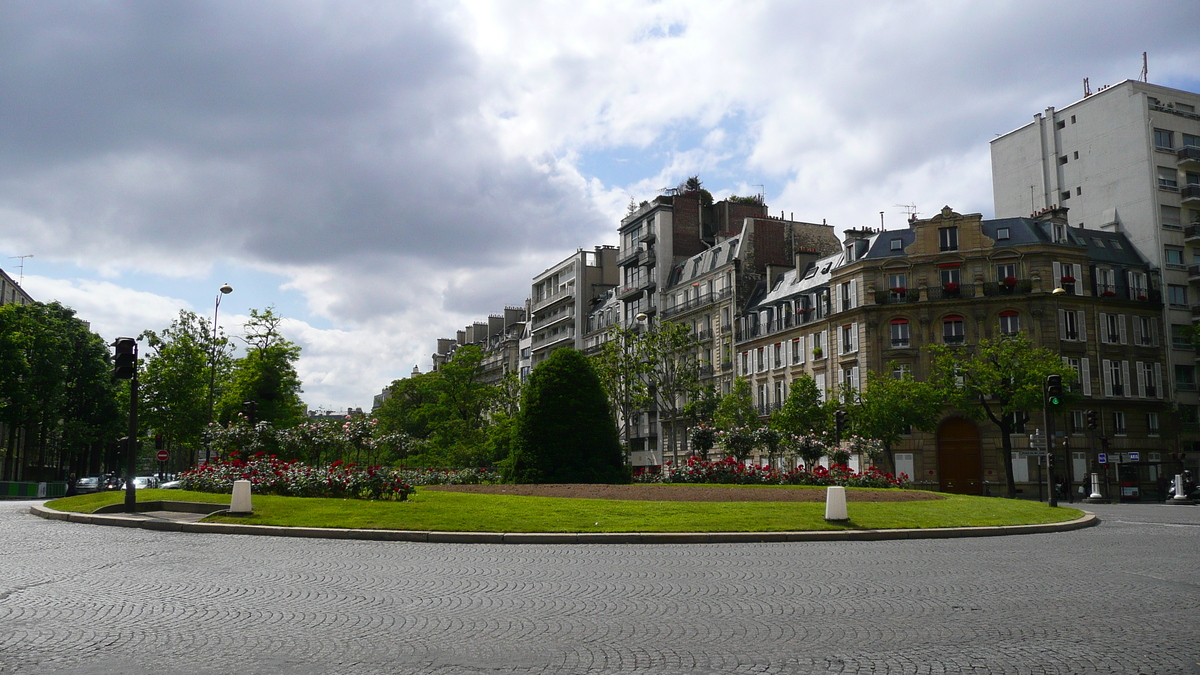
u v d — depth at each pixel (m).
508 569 13.11
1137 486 49.84
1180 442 59.97
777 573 12.73
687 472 35.84
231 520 19.28
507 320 129.38
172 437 67.50
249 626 8.63
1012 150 72.69
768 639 8.09
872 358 60.97
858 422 53.50
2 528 19.03
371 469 23.77
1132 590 10.98
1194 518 26.78
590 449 33.75
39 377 62.25
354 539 17.59
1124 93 64.31
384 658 7.33
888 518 20.66
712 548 16.45
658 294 86.69
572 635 8.27
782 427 56.84
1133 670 6.95
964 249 59.94
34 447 74.31
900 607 9.78
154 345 66.88
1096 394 57.97
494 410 82.56
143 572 12.38
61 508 23.59
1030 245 58.53
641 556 14.98
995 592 10.87
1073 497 51.44
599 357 55.59
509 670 6.95
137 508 21.56
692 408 59.81
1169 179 63.19
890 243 62.56
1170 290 61.94
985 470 57.66
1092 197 66.31
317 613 9.35
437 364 154.38
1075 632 8.38
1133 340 60.06
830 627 8.65
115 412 71.19
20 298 84.12
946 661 7.23
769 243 78.06
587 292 103.38
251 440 30.84
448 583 11.62
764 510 20.95
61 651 7.52
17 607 9.59
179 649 7.62
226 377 67.94
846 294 63.88
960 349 53.69
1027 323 57.84
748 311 75.44
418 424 103.38
